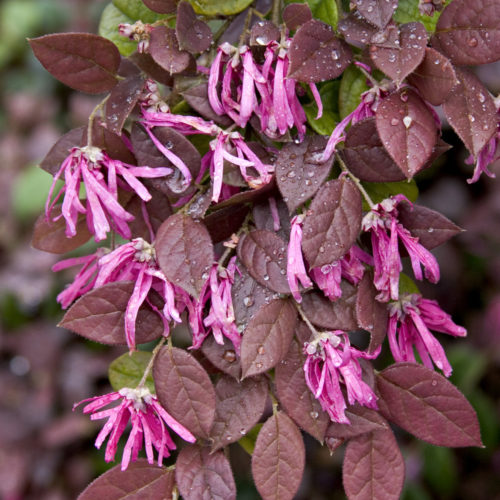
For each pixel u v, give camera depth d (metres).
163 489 0.75
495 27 0.72
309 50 0.72
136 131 0.74
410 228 0.74
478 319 1.15
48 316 1.35
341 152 0.73
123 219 0.74
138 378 0.79
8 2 1.68
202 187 0.74
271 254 0.73
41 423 1.27
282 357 0.72
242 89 0.73
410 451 1.14
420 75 0.72
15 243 1.47
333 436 0.74
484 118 0.72
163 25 0.74
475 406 1.13
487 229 1.14
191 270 0.72
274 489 0.74
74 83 0.74
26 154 1.56
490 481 1.16
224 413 0.74
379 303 0.74
